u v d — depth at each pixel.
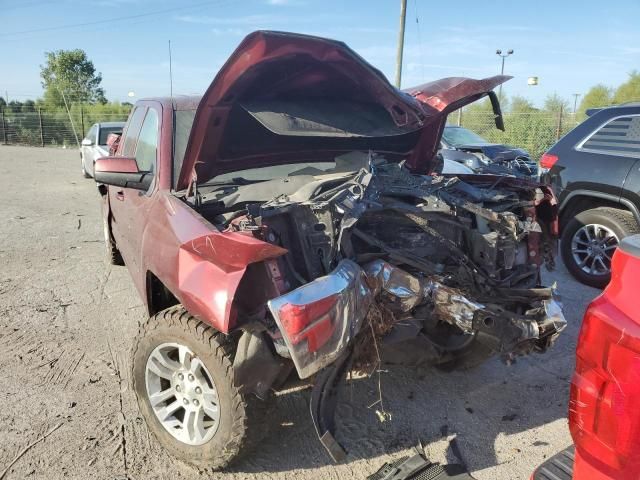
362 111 3.46
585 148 6.37
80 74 43.31
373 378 3.96
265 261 2.57
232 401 2.68
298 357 2.38
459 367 3.94
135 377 3.14
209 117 3.09
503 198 3.62
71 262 6.80
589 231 6.21
